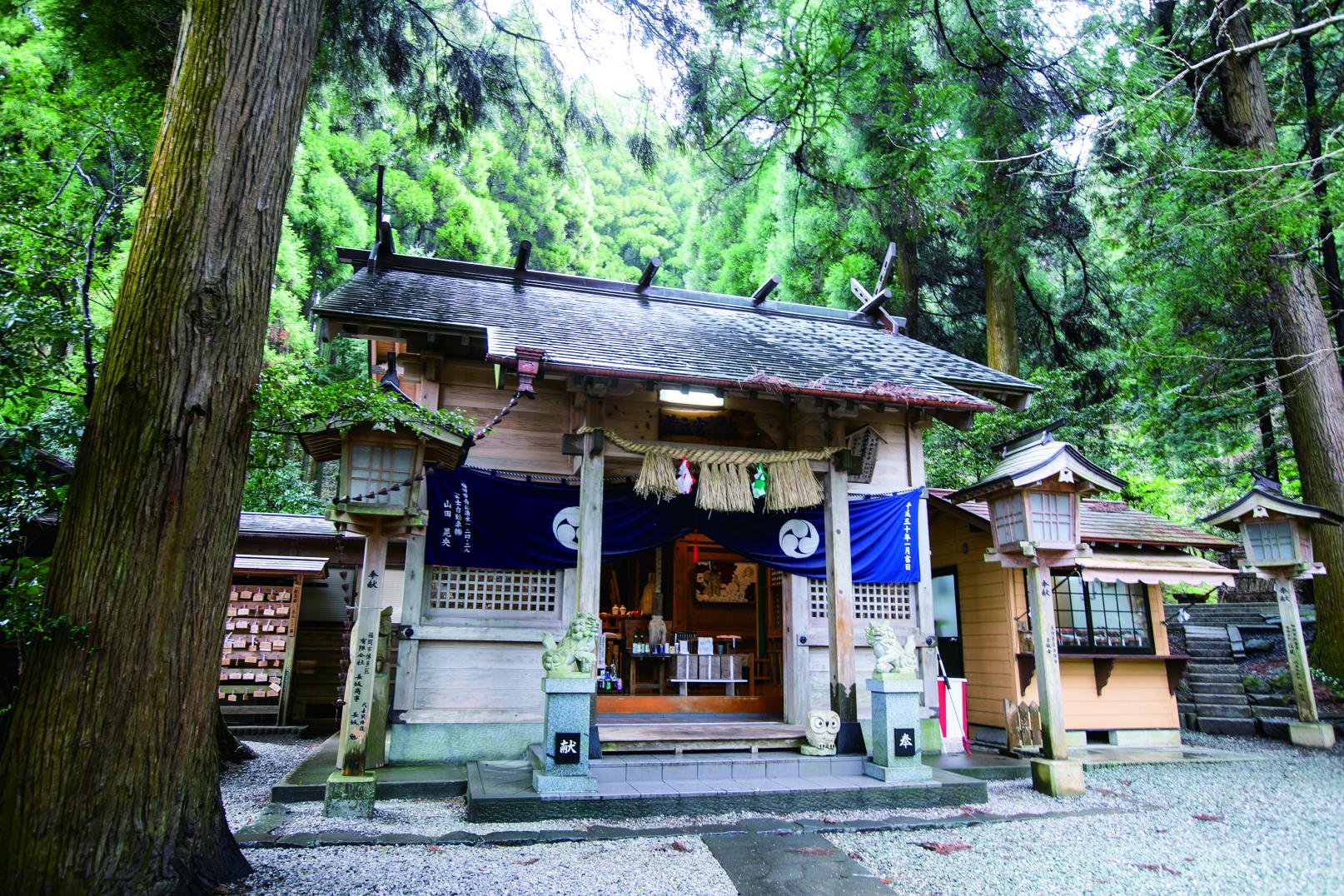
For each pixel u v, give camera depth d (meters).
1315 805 6.59
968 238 16.08
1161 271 11.88
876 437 8.34
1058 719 7.12
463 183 25.12
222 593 3.87
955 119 10.66
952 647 10.73
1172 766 8.45
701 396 8.49
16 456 4.72
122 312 3.78
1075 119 8.77
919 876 4.60
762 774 6.68
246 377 3.99
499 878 4.37
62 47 6.67
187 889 3.60
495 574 7.61
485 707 7.31
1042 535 7.24
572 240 28.28
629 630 10.17
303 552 10.98
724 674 8.94
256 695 10.54
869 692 7.39
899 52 8.15
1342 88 13.44
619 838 5.26
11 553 5.31
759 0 7.25
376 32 7.45
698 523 7.98
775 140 7.88
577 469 7.71
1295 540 10.02
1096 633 9.95
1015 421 15.87
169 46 6.53
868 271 17.56
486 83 7.82
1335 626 11.23
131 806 3.41
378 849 4.84
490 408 7.97
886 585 8.74
